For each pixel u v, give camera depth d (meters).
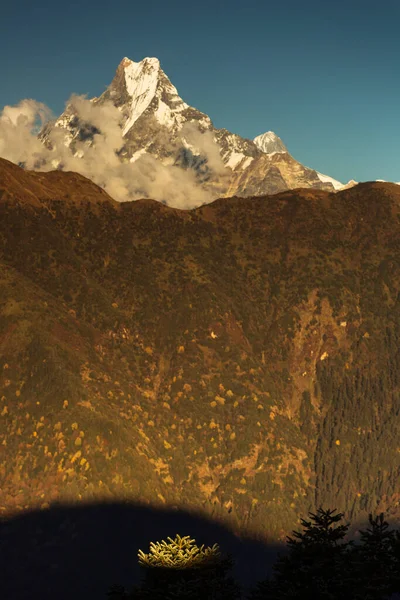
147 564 59.59
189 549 61.59
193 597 56.72
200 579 57.75
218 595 58.19
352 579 56.38
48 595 159.25
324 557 58.53
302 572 57.47
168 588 57.34
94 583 161.75
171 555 59.84
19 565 163.88
